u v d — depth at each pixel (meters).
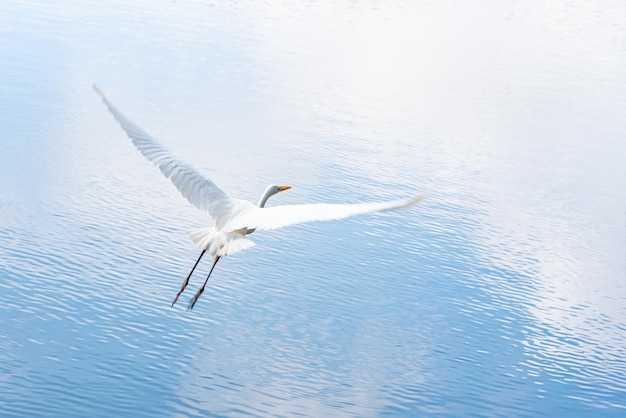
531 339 12.86
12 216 14.17
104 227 14.24
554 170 19.19
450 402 11.33
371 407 11.01
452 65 25.44
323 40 26.08
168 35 24.22
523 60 26.94
